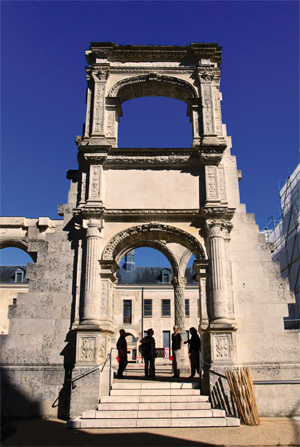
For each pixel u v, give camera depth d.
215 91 21.19
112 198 19.09
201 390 15.97
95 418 14.12
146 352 19.36
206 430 13.16
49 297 17.69
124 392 15.87
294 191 30.69
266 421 14.68
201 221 18.64
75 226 18.52
